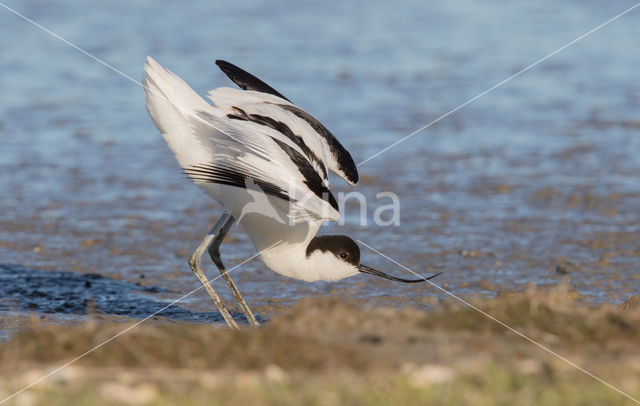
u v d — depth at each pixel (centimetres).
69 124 2083
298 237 990
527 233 1374
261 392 673
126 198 1577
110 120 2131
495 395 674
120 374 719
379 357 759
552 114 2216
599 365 751
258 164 886
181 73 2492
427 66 2727
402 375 705
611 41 3075
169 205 1545
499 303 874
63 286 1146
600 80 2577
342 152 1045
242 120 937
